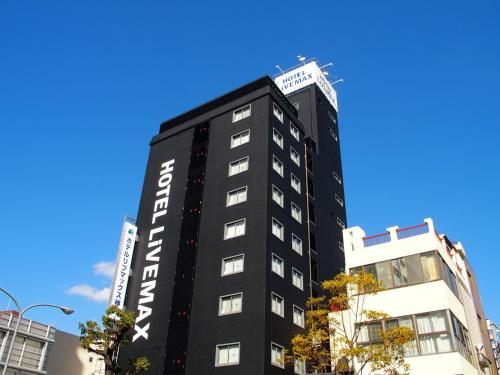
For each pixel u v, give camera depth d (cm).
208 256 4481
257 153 4909
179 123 5888
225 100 5669
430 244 3419
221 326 4003
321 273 5047
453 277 3594
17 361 4297
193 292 4353
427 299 3222
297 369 3972
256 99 5375
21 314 3198
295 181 5256
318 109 6756
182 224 4869
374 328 3284
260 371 3609
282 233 4584
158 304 4481
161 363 4103
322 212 5662
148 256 4884
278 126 5297
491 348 4300
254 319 3869
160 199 5262
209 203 4856
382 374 3097
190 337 4109
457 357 2936
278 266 4309
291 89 7125
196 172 5209
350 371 3180
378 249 3606
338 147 6925
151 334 4338
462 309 3503
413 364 3045
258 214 4450
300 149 5656
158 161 5669
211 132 5475
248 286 4075
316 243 5206
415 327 3159
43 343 4622
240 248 4338
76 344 5400
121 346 4412
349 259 3684
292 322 4178
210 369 3850
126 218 5119
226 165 5044
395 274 3434
